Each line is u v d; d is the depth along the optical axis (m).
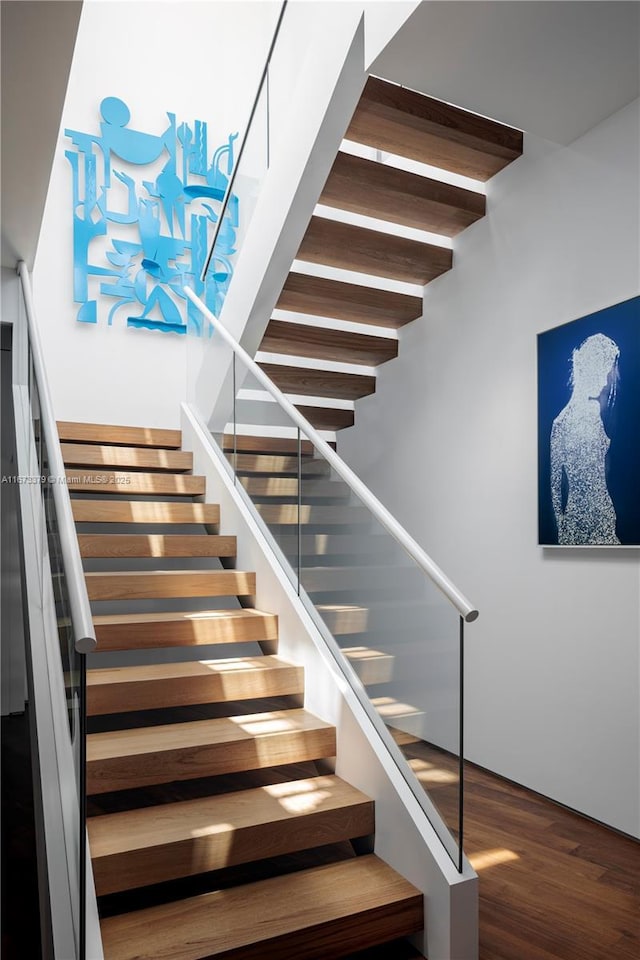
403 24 2.83
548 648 3.58
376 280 5.46
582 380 3.39
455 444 4.33
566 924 2.40
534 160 3.81
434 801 2.29
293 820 2.36
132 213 5.89
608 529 3.22
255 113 4.41
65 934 2.03
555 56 2.96
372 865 2.42
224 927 2.03
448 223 4.24
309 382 4.89
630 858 2.89
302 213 3.82
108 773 2.36
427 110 3.61
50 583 2.58
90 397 5.69
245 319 4.26
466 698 4.14
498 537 3.96
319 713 2.92
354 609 2.79
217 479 4.20
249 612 3.42
